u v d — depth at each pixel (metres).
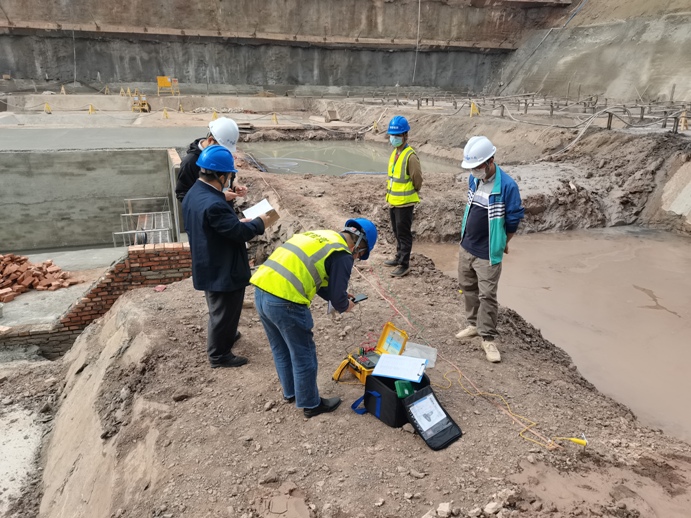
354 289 5.88
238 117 25.16
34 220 13.71
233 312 4.04
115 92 30.22
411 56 35.91
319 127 22.05
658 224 9.95
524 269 7.79
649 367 5.17
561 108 21.75
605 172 11.15
